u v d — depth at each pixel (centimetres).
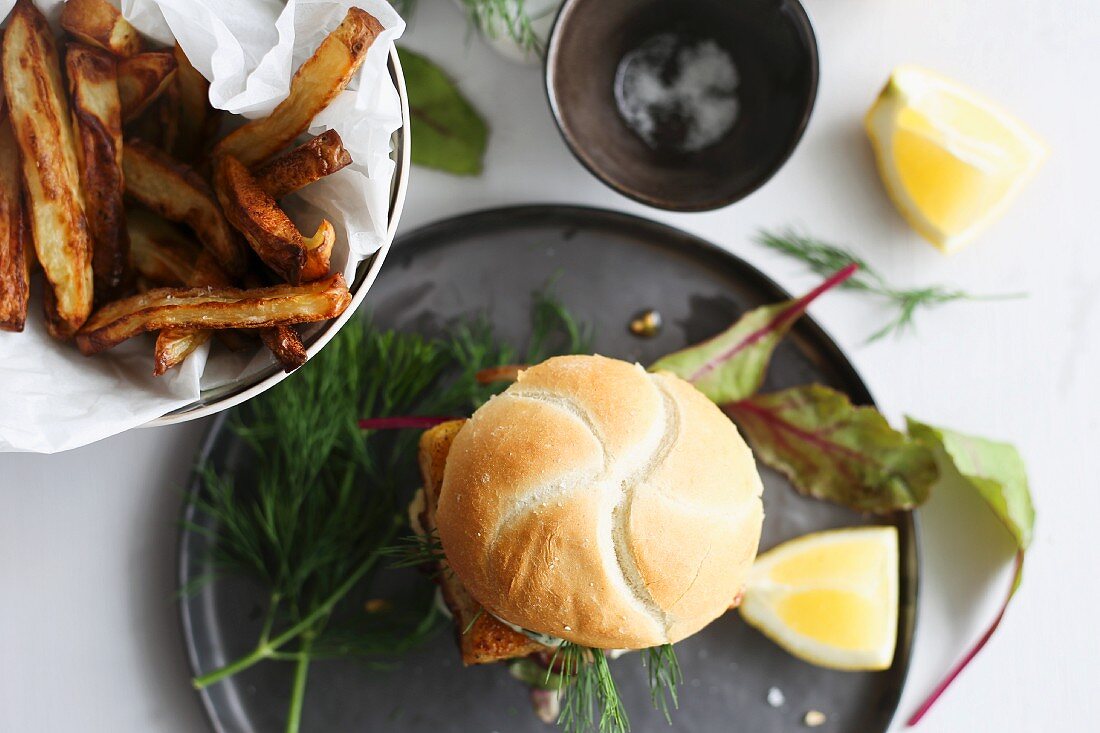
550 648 50
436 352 56
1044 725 59
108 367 44
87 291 43
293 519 54
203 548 55
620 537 46
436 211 57
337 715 56
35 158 42
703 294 57
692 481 46
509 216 56
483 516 46
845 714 57
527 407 47
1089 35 59
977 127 57
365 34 41
